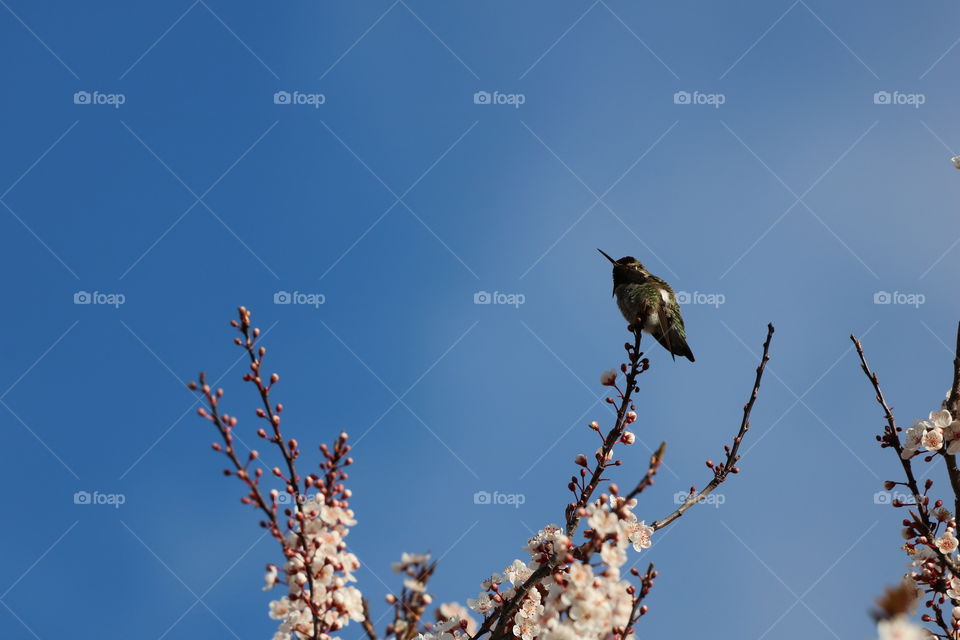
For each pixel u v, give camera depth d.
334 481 4.86
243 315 5.18
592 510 4.50
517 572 5.99
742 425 6.40
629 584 4.48
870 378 6.39
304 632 4.73
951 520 5.94
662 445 4.55
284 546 4.70
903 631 2.21
